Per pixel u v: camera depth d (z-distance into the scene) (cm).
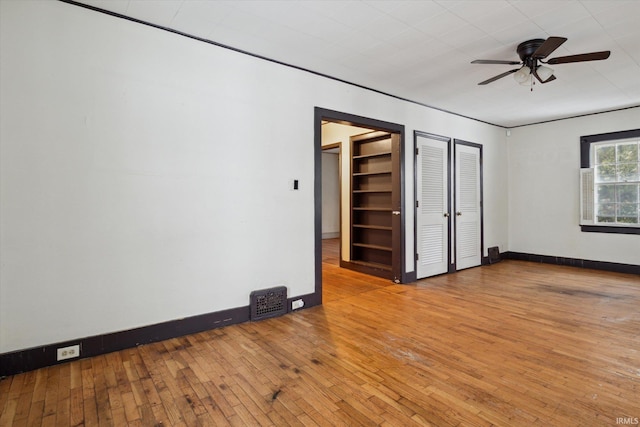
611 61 355
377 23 281
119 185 268
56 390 212
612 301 397
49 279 242
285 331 308
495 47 326
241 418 186
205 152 308
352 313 359
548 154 621
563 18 273
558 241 614
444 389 214
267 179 346
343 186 598
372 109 442
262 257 344
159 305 286
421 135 507
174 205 293
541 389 214
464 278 516
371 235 567
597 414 189
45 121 240
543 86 431
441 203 539
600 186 568
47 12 240
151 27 281
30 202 235
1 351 227
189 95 300
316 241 386
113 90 265
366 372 235
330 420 184
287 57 346
